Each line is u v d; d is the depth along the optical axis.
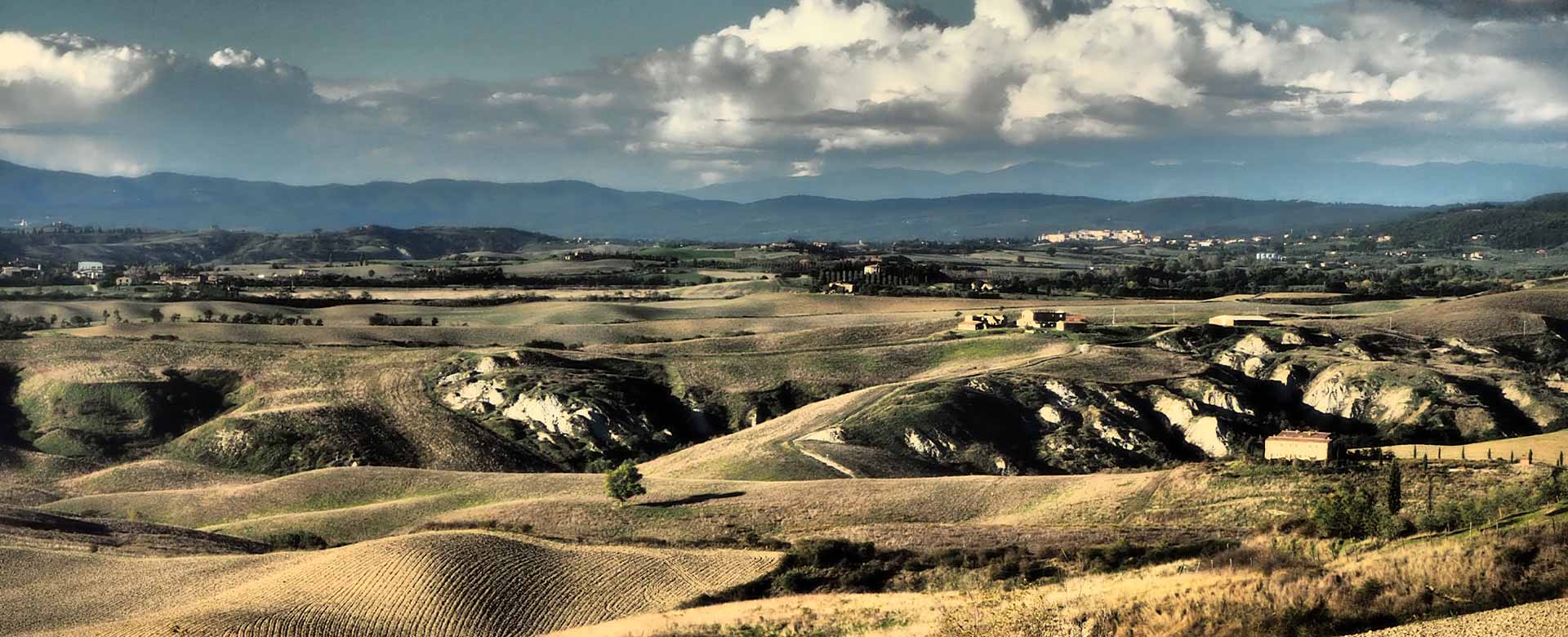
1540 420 170.00
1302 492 93.25
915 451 156.38
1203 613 51.41
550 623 74.81
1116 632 51.03
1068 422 171.38
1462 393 176.38
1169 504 98.62
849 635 61.50
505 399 190.88
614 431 183.75
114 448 177.50
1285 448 105.88
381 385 198.50
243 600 78.00
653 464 160.12
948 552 85.56
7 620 76.50
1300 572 55.75
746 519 104.25
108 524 110.25
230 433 174.12
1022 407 174.12
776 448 152.50
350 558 86.38
